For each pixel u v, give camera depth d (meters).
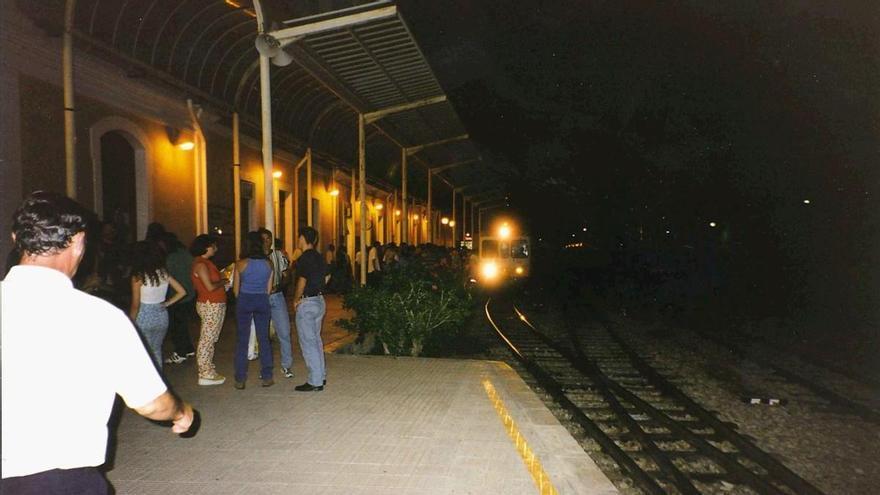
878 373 12.52
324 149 22.97
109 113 11.76
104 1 10.66
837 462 7.29
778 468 6.64
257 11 10.24
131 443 5.70
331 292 20.78
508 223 33.59
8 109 9.22
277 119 18.73
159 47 12.60
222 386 8.01
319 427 6.27
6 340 2.15
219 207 16.14
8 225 9.19
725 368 12.33
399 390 7.95
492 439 5.93
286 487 4.74
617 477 6.64
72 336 2.21
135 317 6.75
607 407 9.36
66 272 2.42
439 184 38.88
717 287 32.69
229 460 5.30
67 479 2.16
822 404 9.62
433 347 12.15
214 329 7.96
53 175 10.15
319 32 10.09
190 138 14.72
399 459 5.36
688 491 6.11
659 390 10.45
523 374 11.66
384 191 32.50
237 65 15.55
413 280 11.80
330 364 9.71
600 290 33.91
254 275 7.71
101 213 11.46
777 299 26.28
